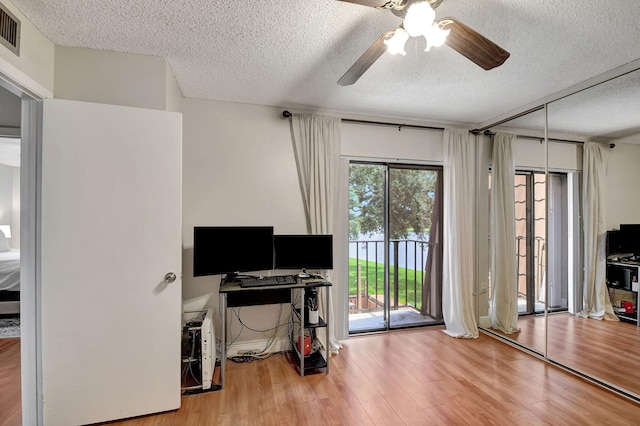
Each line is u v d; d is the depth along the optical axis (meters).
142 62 1.97
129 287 1.82
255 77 2.29
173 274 1.89
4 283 3.53
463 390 2.14
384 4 1.21
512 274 3.08
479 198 3.41
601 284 2.33
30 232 1.72
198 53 1.96
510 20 1.59
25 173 1.72
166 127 1.89
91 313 1.76
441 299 3.47
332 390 2.14
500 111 2.99
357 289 3.62
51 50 1.82
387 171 3.32
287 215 2.87
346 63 2.08
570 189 2.51
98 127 1.77
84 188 1.75
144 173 1.85
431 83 2.37
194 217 2.65
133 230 1.83
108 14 1.55
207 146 2.70
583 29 1.66
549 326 2.66
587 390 2.15
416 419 1.82
